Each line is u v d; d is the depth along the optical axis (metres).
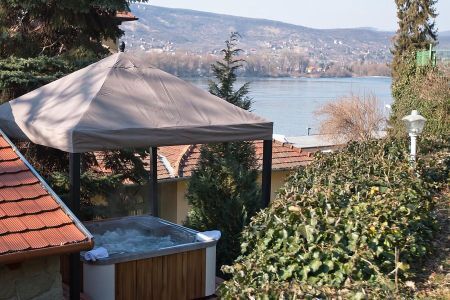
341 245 5.48
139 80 7.53
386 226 6.19
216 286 7.44
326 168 9.43
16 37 11.42
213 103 7.70
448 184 10.91
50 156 10.31
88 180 10.12
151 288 6.52
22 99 7.91
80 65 10.80
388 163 9.75
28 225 4.91
